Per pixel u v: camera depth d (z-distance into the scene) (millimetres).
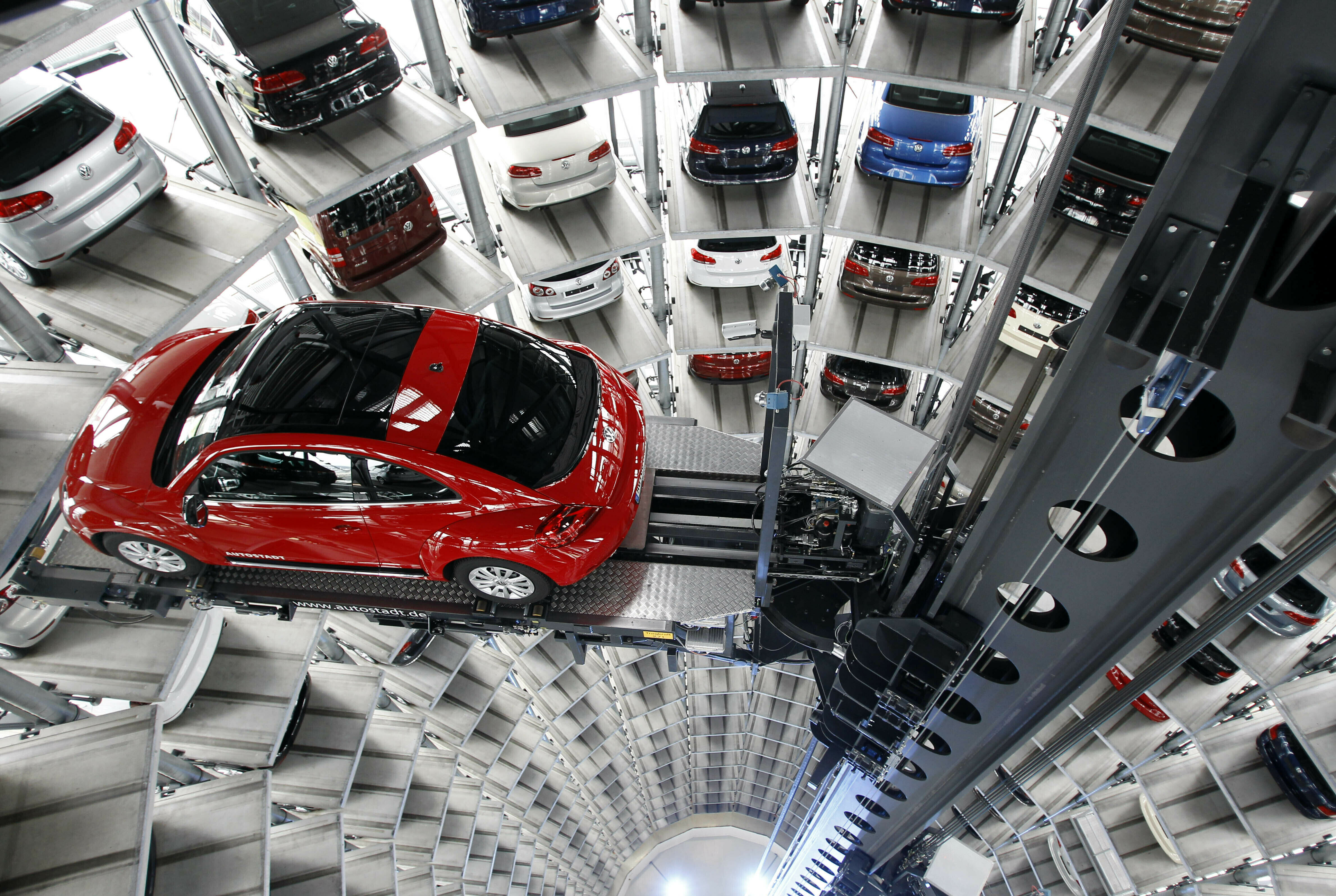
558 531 5312
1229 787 9445
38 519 5543
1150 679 6633
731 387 12859
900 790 8141
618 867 21922
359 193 8094
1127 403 3844
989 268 9445
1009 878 14094
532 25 8414
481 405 5488
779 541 5859
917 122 9297
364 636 9805
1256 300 2957
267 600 6109
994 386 10562
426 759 11414
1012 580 4824
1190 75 7684
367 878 9727
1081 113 3072
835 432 5105
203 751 7059
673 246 11883
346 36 7227
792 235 10078
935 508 5469
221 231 6961
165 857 6473
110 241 6828
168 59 6391
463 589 5973
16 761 5508
